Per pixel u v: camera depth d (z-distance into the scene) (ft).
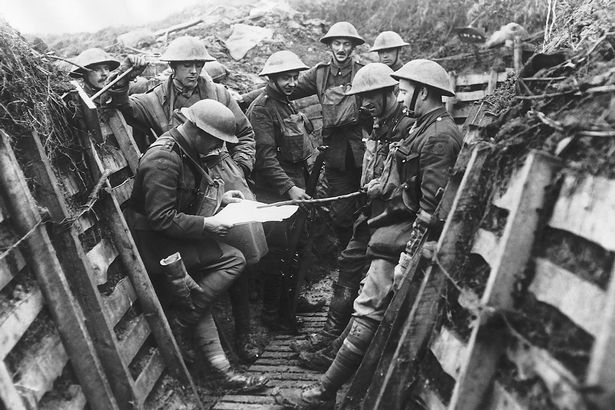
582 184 6.06
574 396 4.92
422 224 10.31
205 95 14.79
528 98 8.41
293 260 16.17
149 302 11.43
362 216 13.65
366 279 11.55
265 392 12.74
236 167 14.62
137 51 22.82
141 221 12.35
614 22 9.55
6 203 8.51
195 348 13.15
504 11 25.20
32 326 8.43
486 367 6.46
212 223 11.98
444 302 8.34
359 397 10.09
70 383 8.83
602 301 5.18
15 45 10.54
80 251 9.59
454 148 10.60
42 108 10.28
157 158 11.55
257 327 16.61
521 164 7.23
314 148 21.62
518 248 6.54
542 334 5.93
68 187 10.62
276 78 16.31
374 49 19.88
